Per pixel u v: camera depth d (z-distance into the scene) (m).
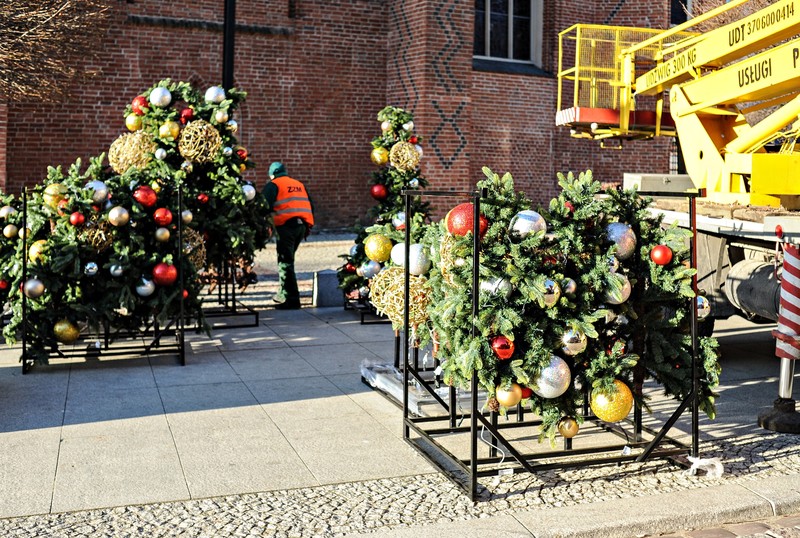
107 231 7.44
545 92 20.14
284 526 4.27
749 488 4.79
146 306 7.65
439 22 18.02
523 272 4.59
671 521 4.39
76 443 5.46
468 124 18.47
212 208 9.05
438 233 5.48
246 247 9.32
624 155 20.34
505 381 4.67
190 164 8.98
